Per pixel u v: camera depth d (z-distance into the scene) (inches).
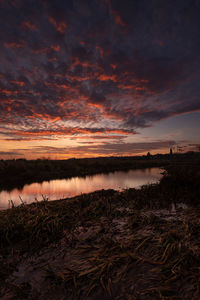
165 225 150.1
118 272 95.5
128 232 146.9
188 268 91.4
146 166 1159.6
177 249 107.9
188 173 335.3
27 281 95.4
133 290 82.1
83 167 906.7
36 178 587.2
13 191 410.6
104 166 1006.4
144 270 94.7
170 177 339.0
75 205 232.8
